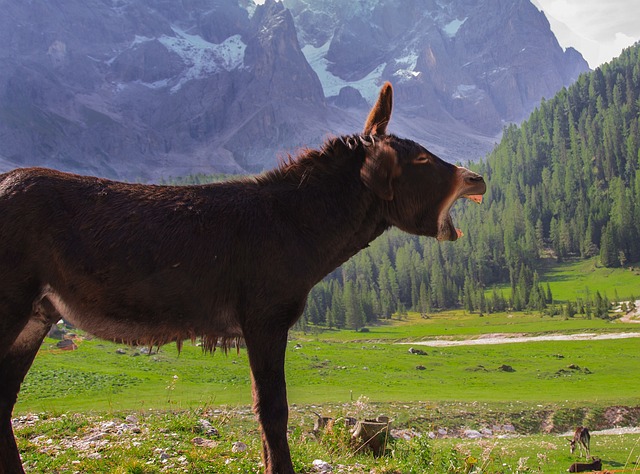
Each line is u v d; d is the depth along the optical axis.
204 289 6.89
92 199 6.87
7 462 7.23
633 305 175.50
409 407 47.78
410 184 7.46
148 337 6.94
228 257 6.93
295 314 7.15
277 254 7.07
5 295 6.48
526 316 186.38
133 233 6.75
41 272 6.62
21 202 6.62
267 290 7.00
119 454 9.22
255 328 6.96
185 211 7.00
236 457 9.55
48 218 6.62
